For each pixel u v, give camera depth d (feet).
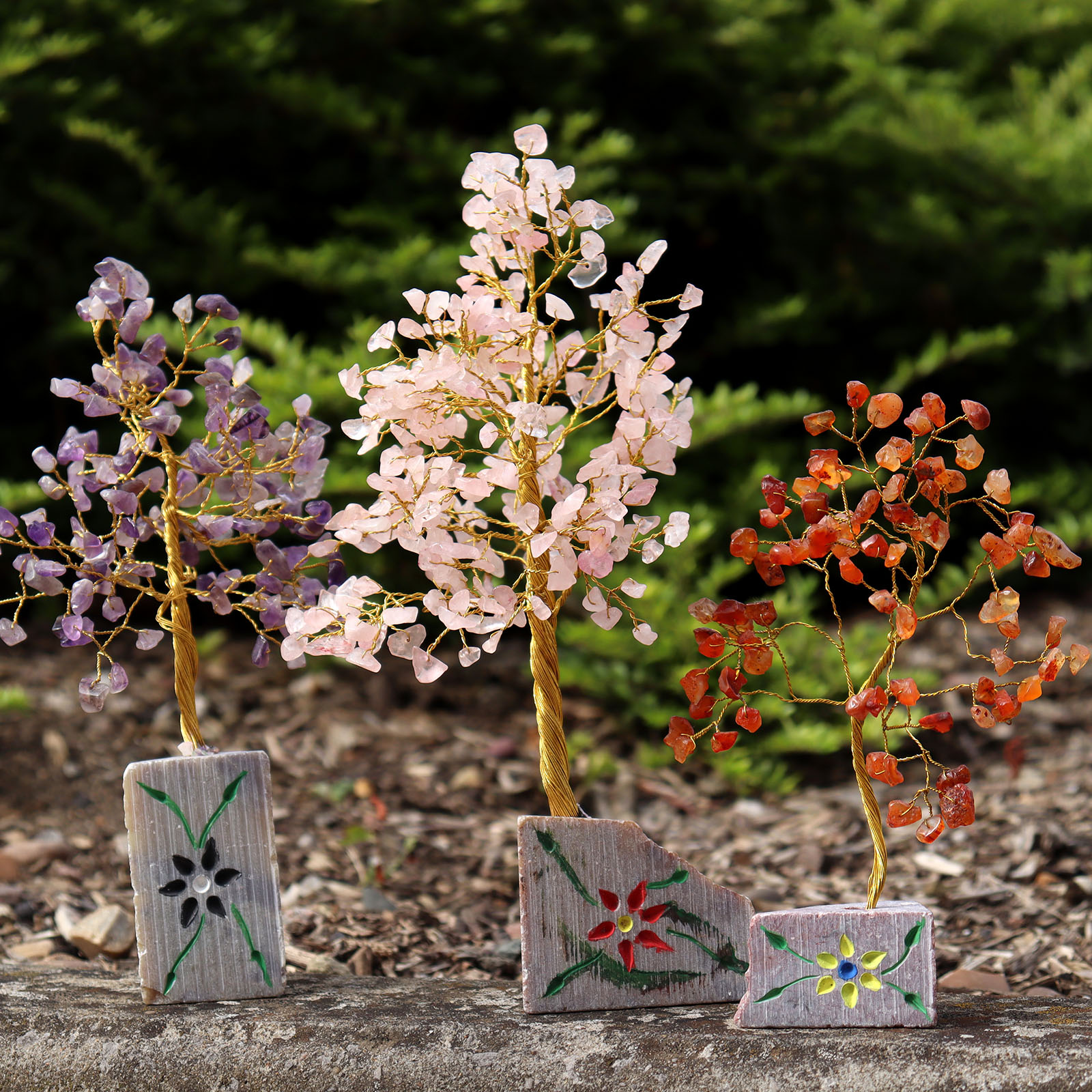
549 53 14.08
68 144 12.98
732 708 9.76
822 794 9.36
